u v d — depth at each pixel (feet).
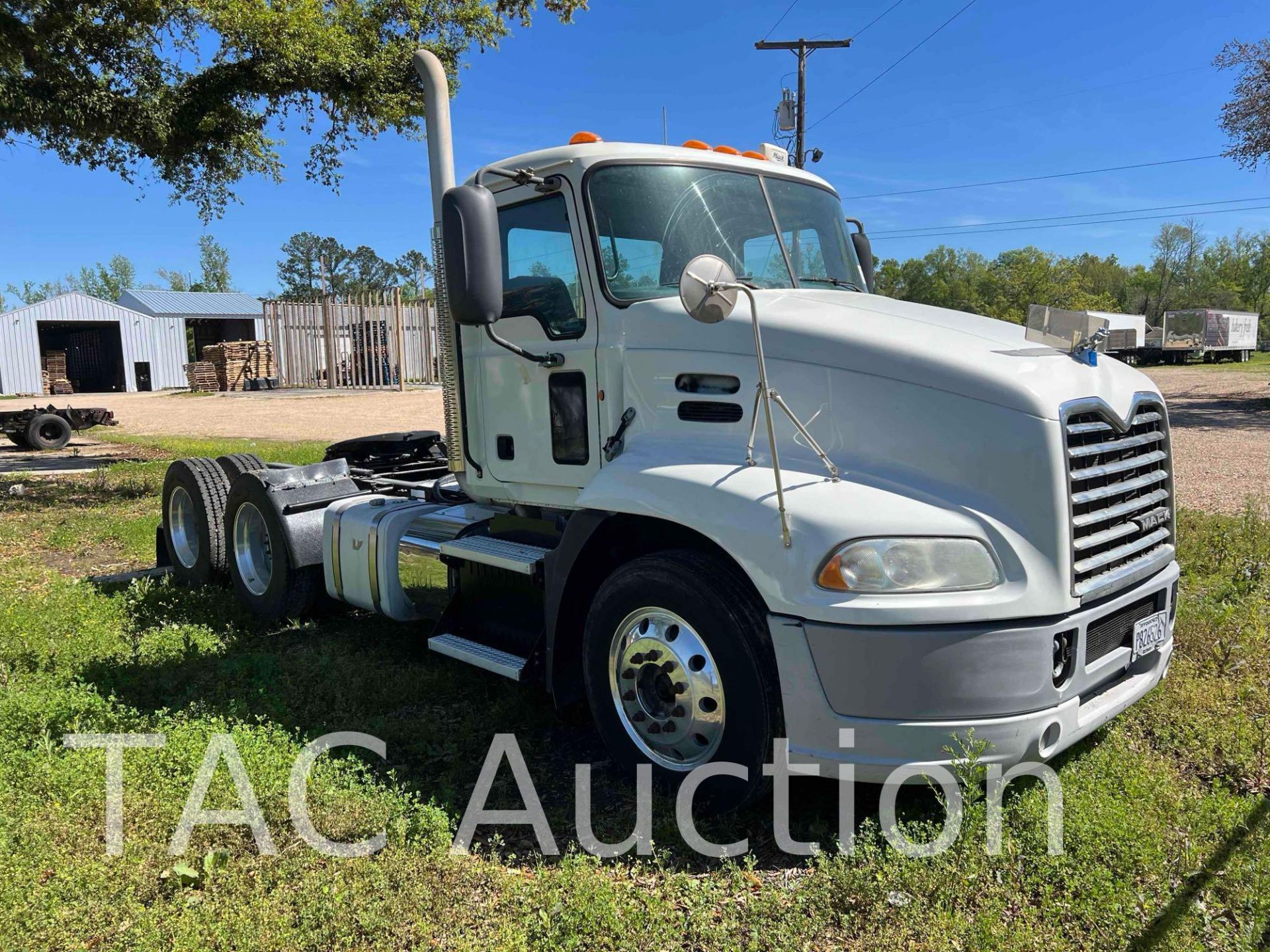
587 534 12.28
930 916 9.11
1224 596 18.38
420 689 15.25
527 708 14.60
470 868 10.14
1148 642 11.75
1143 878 9.66
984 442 10.19
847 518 9.98
